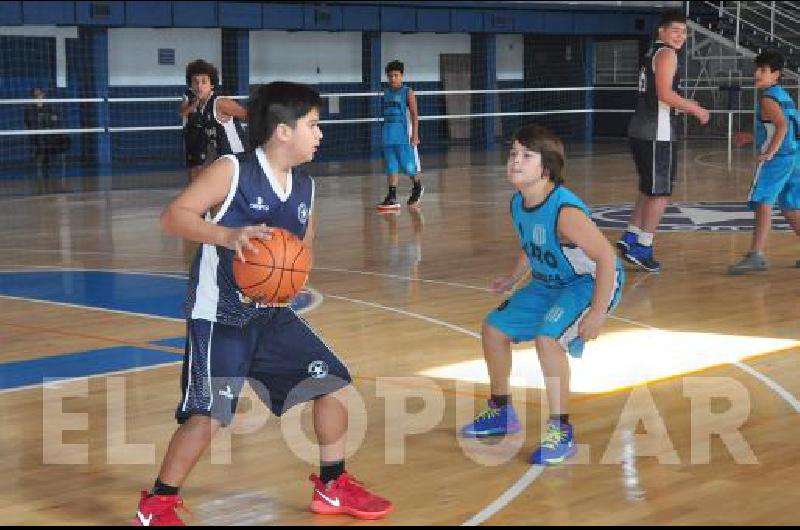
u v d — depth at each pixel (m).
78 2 20.64
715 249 11.46
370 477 4.84
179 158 23.77
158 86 23.88
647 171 9.98
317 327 7.95
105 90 21.78
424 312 8.48
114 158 23.50
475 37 26.20
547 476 4.82
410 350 7.22
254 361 4.32
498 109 28.30
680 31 9.88
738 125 26.89
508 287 5.45
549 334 5.01
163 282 9.92
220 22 22.22
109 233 13.06
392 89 14.93
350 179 19.23
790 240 12.01
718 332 7.73
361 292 9.32
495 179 18.98
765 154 9.74
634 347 7.29
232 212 4.14
